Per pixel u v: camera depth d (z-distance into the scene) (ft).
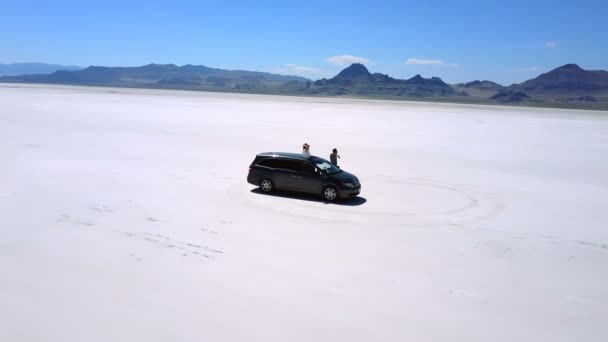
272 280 32.89
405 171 79.36
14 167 71.15
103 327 26.09
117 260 35.78
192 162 80.94
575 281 34.73
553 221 50.78
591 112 388.57
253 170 60.18
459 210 54.13
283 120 178.91
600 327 27.99
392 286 32.65
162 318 27.22
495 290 32.68
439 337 26.12
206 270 34.32
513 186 69.36
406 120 203.92
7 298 29.22
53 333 25.38
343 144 112.47
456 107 401.08
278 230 44.42
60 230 42.60
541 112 345.51
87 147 94.73
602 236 45.75
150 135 117.80
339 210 52.42
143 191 58.70
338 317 27.96
